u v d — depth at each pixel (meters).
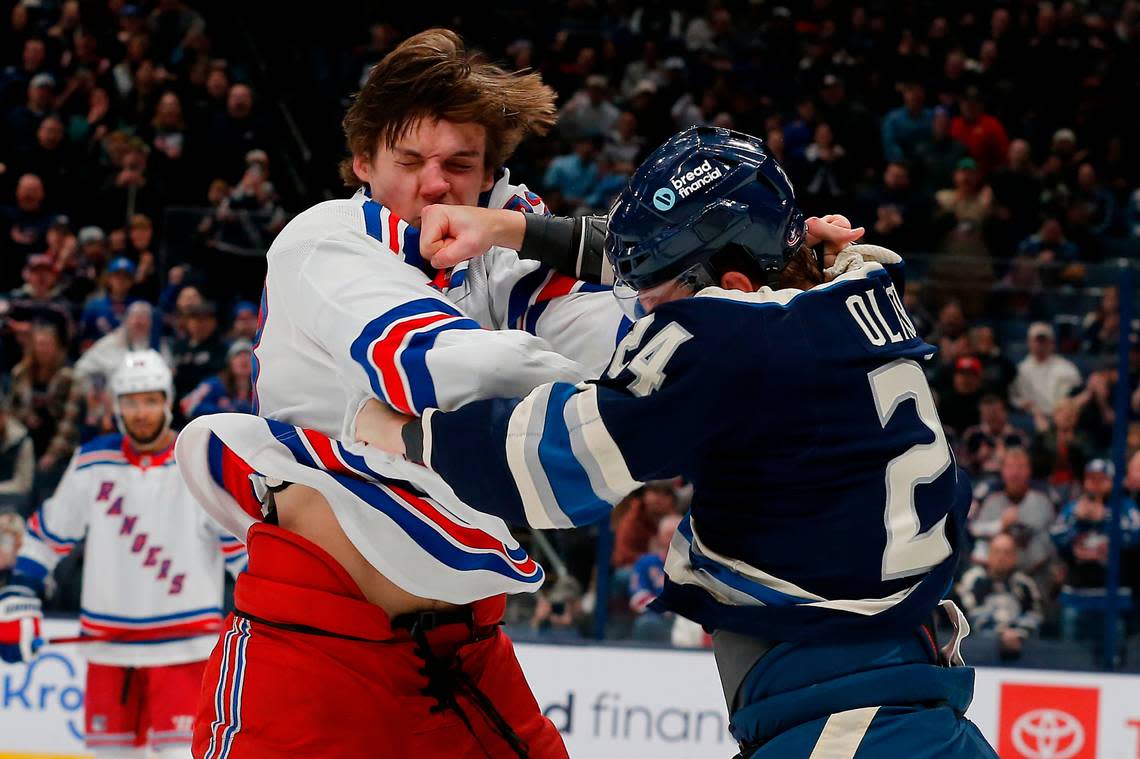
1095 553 11.40
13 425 11.74
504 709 4.43
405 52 4.12
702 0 23.70
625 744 11.34
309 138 21.02
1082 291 11.41
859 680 3.57
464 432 3.60
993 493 11.46
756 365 3.46
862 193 19.78
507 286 4.44
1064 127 22.44
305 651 4.08
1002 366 11.45
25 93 20.84
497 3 23.55
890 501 3.59
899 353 3.68
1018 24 23.88
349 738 4.08
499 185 4.49
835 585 3.58
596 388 3.53
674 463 3.54
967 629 3.94
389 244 4.05
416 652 4.16
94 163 19.20
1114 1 24.58
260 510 4.36
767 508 3.59
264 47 21.95
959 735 3.63
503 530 4.23
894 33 23.77
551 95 4.45
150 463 10.33
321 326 3.90
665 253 3.69
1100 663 11.38
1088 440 11.41
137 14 21.53
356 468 4.02
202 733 4.24
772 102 22.17
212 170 19.36
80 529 10.36
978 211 19.27
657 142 21.05
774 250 3.72
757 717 3.65
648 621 11.60
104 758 10.28
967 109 21.20
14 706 11.57
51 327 11.81
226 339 11.84
